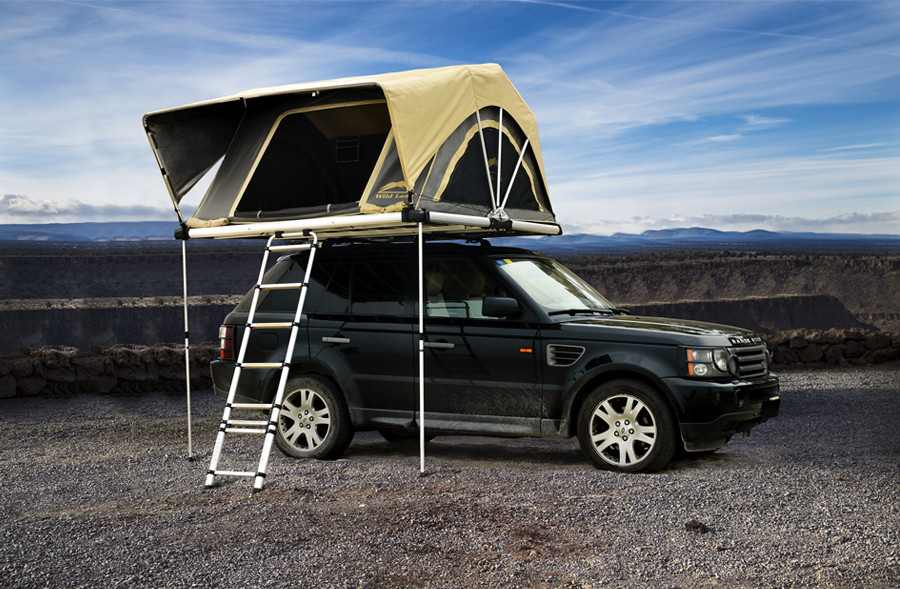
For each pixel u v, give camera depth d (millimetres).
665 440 5785
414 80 6234
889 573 3684
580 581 3682
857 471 5832
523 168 7797
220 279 184375
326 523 4586
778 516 4609
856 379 11969
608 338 6047
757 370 6320
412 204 5906
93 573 3824
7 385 10500
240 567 3887
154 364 11359
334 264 7117
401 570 3834
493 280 6512
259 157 7020
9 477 6195
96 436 8375
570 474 5773
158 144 6836
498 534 4352
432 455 7016
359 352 6723
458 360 6422
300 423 6910
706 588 3566
